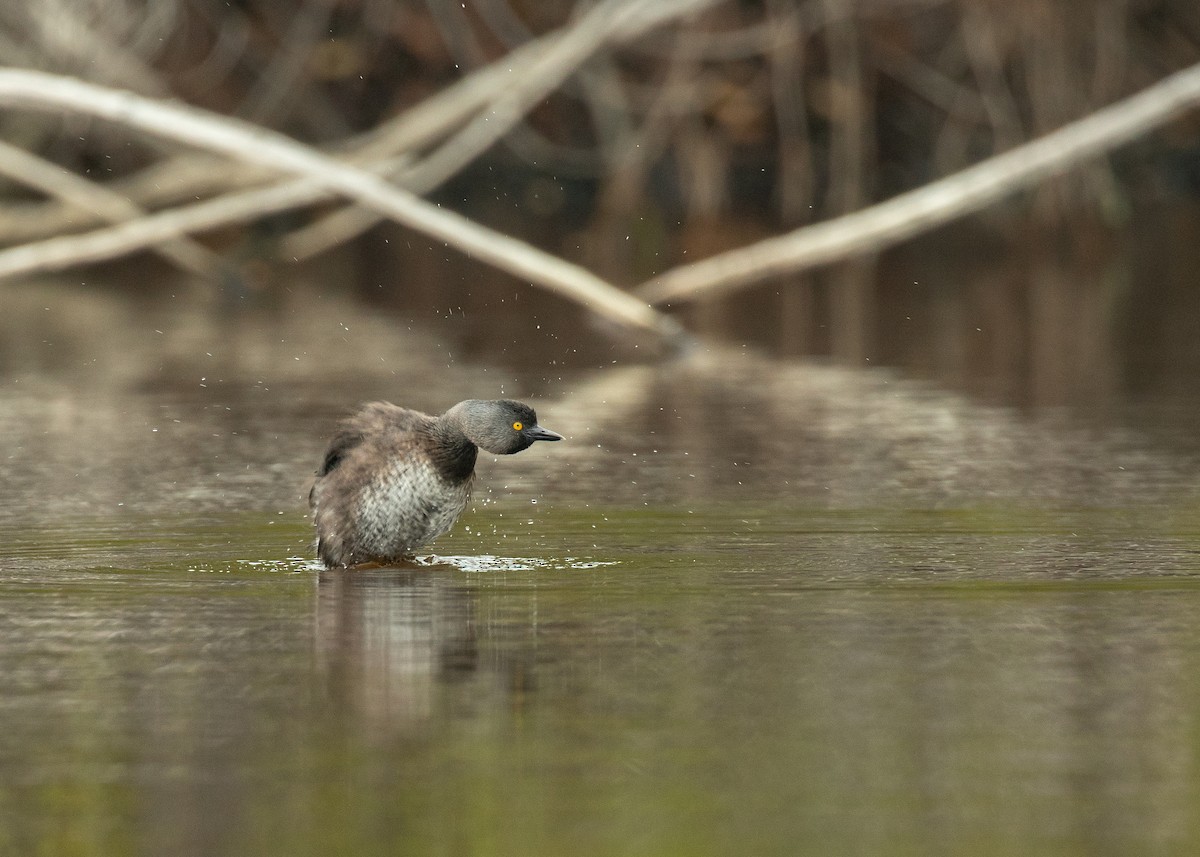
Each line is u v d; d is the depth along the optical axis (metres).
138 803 5.76
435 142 28.20
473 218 32.62
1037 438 14.47
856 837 5.43
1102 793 5.82
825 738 6.42
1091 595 8.77
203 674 7.34
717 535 10.55
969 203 20.69
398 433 9.90
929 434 14.75
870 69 32.44
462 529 10.86
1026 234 33.09
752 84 31.75
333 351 20.55
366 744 6.37
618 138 31.53
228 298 26.22
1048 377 18.20
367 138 25.64
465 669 7.39
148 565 9.77
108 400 17.12
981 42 31.00
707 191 31.67
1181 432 14.64
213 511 11.55
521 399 16.91
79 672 7.38
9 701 6.93
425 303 25.30
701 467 13.24
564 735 6.46
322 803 5.76
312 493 10.06
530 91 24.64
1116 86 31.30
